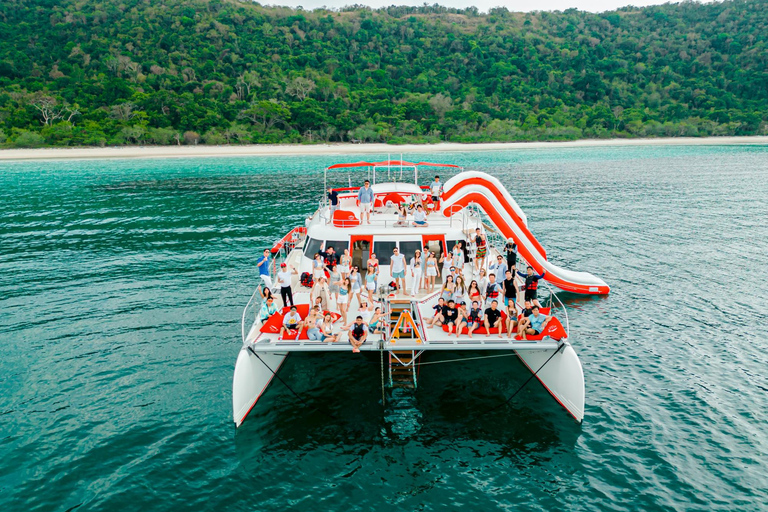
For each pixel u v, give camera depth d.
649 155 86.50
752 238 27.47
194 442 9.93
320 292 11.84
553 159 79.62
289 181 54.38
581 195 43.00
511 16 193.38
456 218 15.92
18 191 45.59
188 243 26.30
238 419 10.27
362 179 56.56
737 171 61.09
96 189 47.28
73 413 10.91
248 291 18.83
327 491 8.62
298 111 104.75
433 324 11.43
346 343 10.55
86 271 21.31
